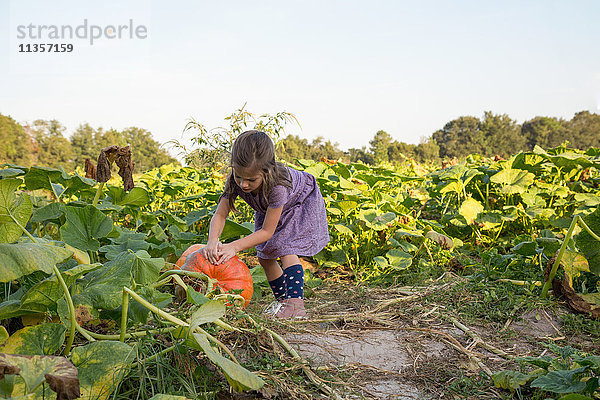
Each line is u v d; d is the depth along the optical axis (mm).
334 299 3525
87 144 56156
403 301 3398
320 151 26812
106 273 2314
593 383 1855
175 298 2971
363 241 4410
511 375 2170
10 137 48750
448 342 2730
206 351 1760
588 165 5047
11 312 2051
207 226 4836
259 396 2066
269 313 2893
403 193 5742
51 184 3535
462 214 4680
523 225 4887
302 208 3234
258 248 3238
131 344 2188
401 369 2418
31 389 1457
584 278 3398
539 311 3113
